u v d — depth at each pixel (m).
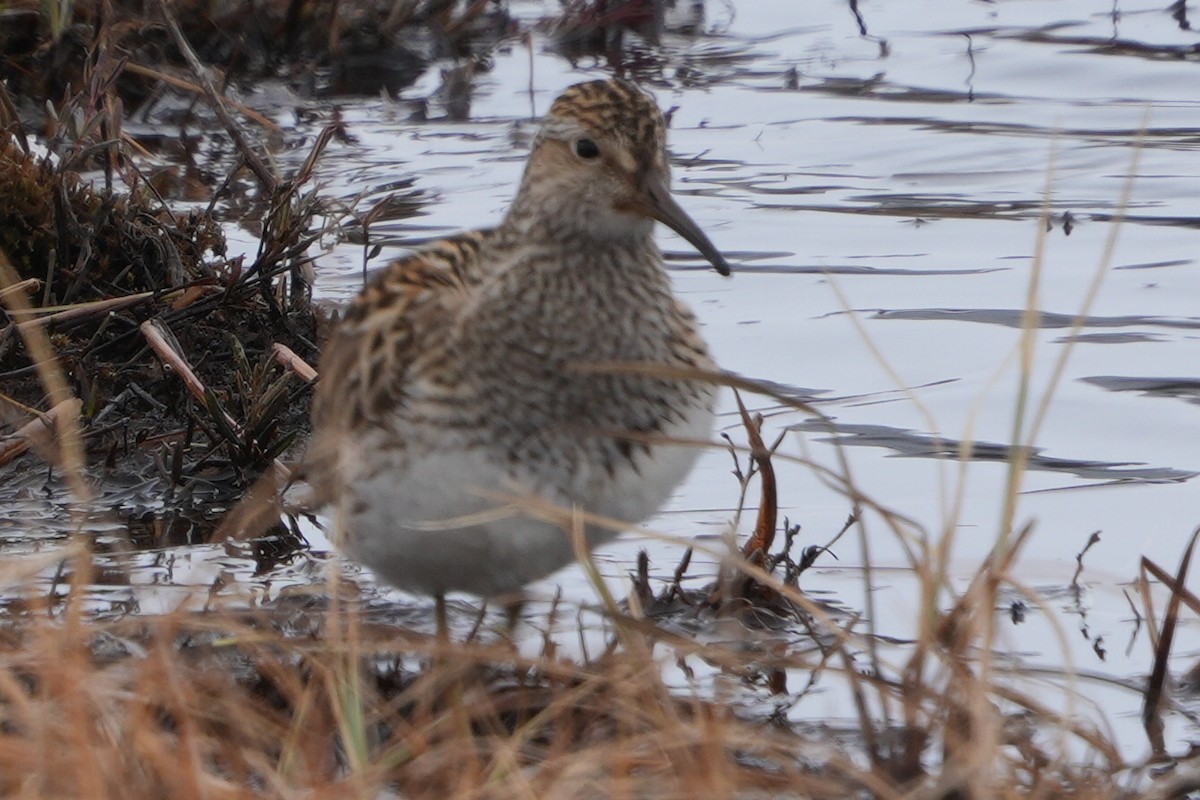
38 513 10.92
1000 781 7.36
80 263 12.38
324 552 10.62
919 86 19.84
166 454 11.53
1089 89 19.70
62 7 16.69
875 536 10.68
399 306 8.74
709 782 7.20
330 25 19.59
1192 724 8.59
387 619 9.73
